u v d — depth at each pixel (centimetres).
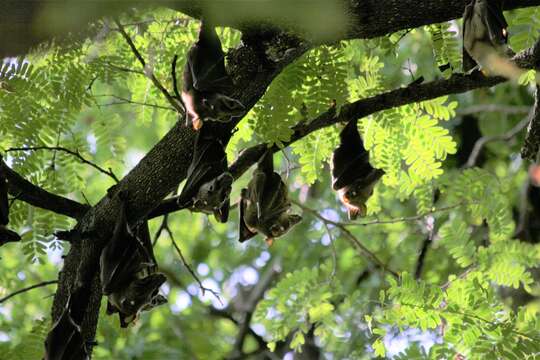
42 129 991
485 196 1228
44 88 938
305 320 1225
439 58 908
